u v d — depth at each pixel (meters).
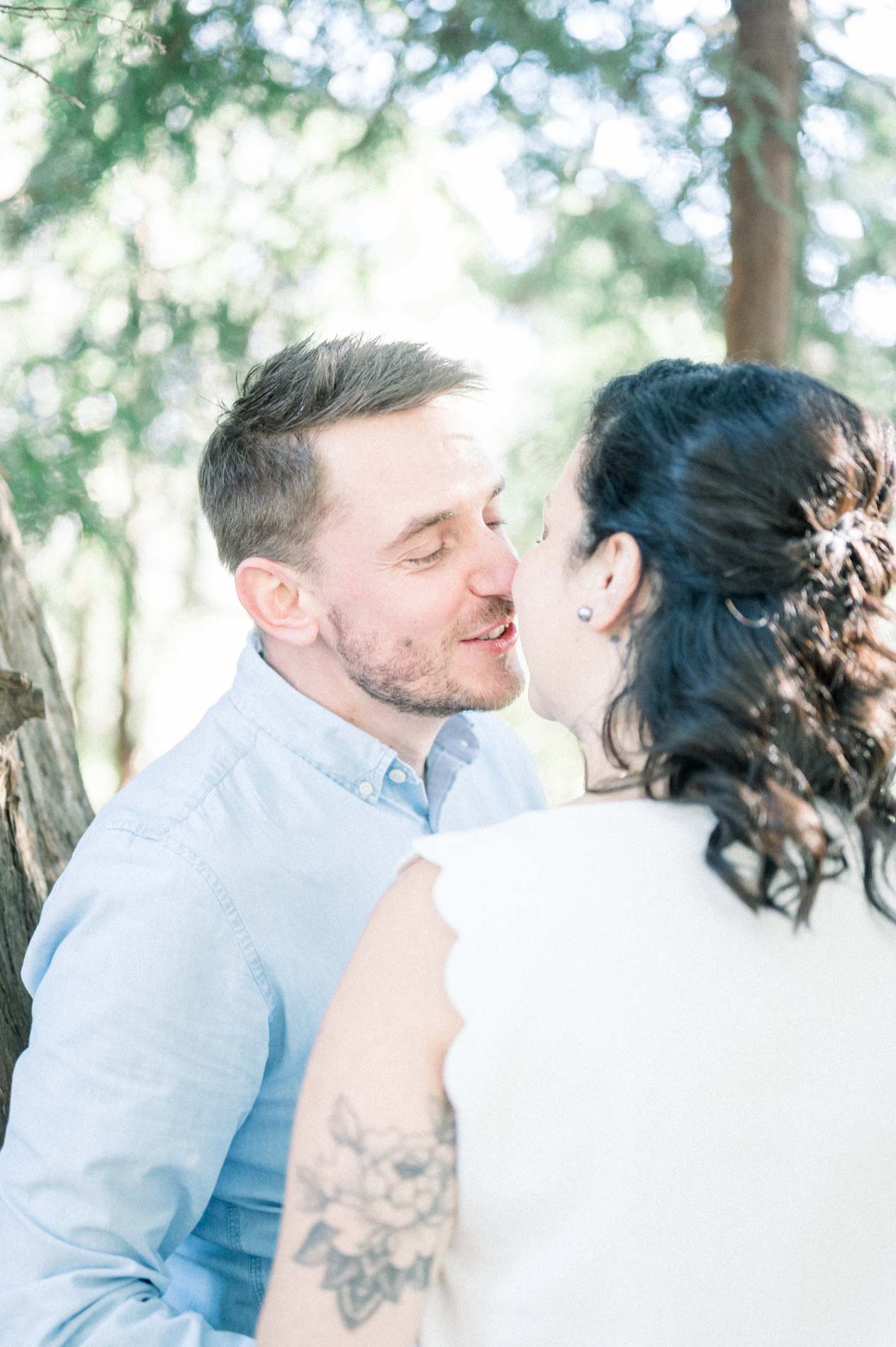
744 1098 0.81
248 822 1.30
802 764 0.84
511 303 4.51
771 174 3.83
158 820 1.27
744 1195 0.81
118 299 4.31
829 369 4.20
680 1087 0.80
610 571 0.91
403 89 3.87
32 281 4.13
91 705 5.36
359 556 1.36
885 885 0.89
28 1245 1.12
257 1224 1.33
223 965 1.23
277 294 4.46
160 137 3.77
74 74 3.50
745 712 0.83
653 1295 0.80
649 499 0.88
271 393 1.39
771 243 3.86
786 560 0.85
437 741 1.59
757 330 3.89
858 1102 0.83
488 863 0.83
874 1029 0.84
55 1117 1.15
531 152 4.00
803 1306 0.83
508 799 1.72
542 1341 0.81
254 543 1.42
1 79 3.43
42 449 4.26
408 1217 0.80
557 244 4.31
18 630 1.94
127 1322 1.08
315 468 1.36
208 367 4.48
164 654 5.38
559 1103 0.80
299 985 1.27
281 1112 1.31
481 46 3.78
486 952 0.80
